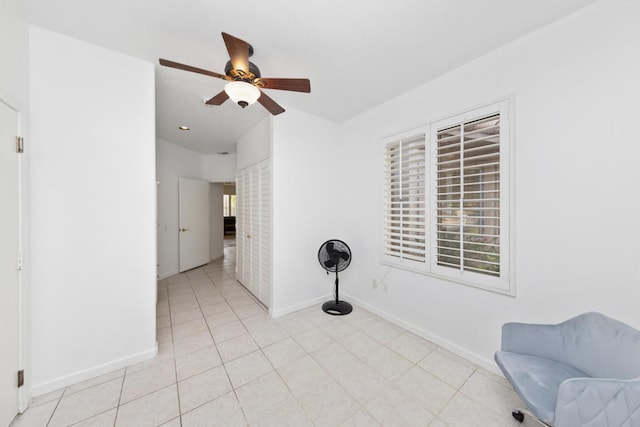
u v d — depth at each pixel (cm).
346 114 287
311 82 213
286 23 144
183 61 185
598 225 131
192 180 470
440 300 207
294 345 208
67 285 156
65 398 146
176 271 440
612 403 89
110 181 171
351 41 160
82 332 161
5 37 126
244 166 363
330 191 309
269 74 199
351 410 141
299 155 279
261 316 265
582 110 135
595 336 118
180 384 160
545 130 148
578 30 135
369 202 274
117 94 173
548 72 146
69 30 151
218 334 226
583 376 117
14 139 132
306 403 146
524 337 137
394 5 131
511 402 147
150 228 187
